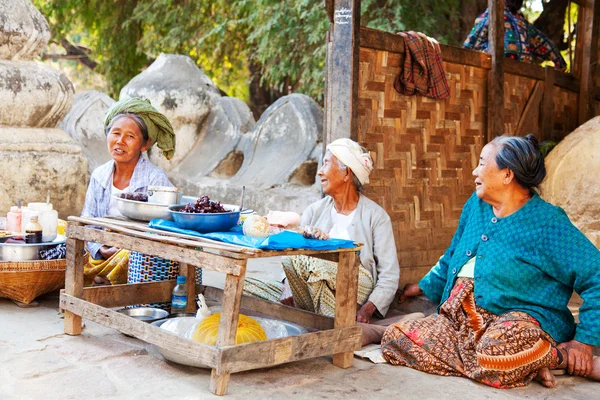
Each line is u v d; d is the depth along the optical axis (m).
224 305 2.73
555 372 3.17
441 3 8.83
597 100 6.62
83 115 8.36
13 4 6.09
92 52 14.28
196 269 4.04
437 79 4.59
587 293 3.08
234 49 12.27
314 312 3.69
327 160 3.80
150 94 8.55
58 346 3.31
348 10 4.07
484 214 3.34
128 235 3.17
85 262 4.16
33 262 3.89
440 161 4.75
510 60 5.40
